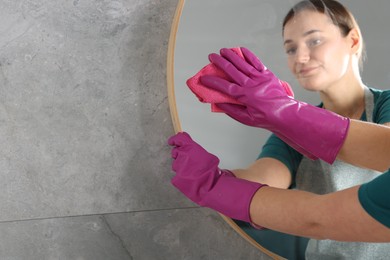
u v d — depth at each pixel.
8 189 0.94
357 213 0.59
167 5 0.98
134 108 0.98
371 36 0.97
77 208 0.97
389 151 0.70
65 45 0.94
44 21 0.93
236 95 0.72
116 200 0.98
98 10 0.95
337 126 0.71
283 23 0.94
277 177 0.95
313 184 0.96
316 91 0.96
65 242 0.96
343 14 0.95
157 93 0.99
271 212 0.68
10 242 0.94
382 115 0.97
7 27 0.91
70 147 0.96
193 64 0.93
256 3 0.93
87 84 0.96
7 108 0.93
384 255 1.02
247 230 0.99
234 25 0.93
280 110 0.71
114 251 0.99
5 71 0.92
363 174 0.97
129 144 0.98
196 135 0.94
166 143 1.00
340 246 1.02
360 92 0.97
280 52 0.94
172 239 1.02
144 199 1.00
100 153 0.97
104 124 0.97
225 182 0.73
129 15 0.97
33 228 0.95
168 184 1.01
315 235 0.66
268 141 0.96
